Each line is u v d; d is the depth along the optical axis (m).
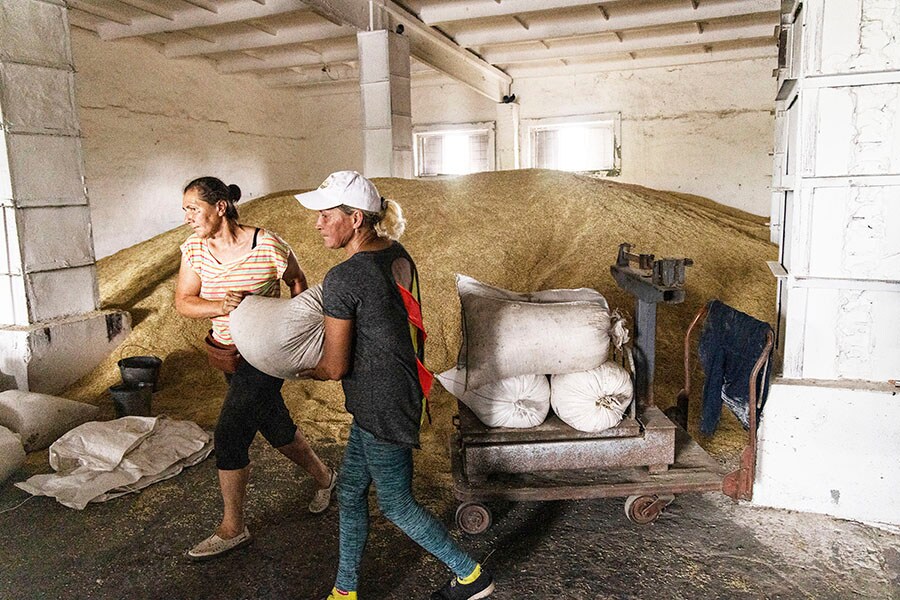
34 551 2.80
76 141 4.78
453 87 13.30
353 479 2.17
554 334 2.73
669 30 10.44
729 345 2.94
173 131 11.04
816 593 2.39
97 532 2.95
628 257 3.38
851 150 2.69
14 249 4.42
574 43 11.16
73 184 4.78
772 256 6.13
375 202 2.08
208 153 11.85
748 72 11.37
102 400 4.58
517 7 8.80
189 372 4.99
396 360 2.03
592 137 12.81
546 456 2.79
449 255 5.73
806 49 2.68
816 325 2.86
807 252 2.81
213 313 2.60
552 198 6.90
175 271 6.13
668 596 2.39
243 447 2.60
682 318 5.06
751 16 9.72
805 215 2.79
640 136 12.28
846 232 2.75
